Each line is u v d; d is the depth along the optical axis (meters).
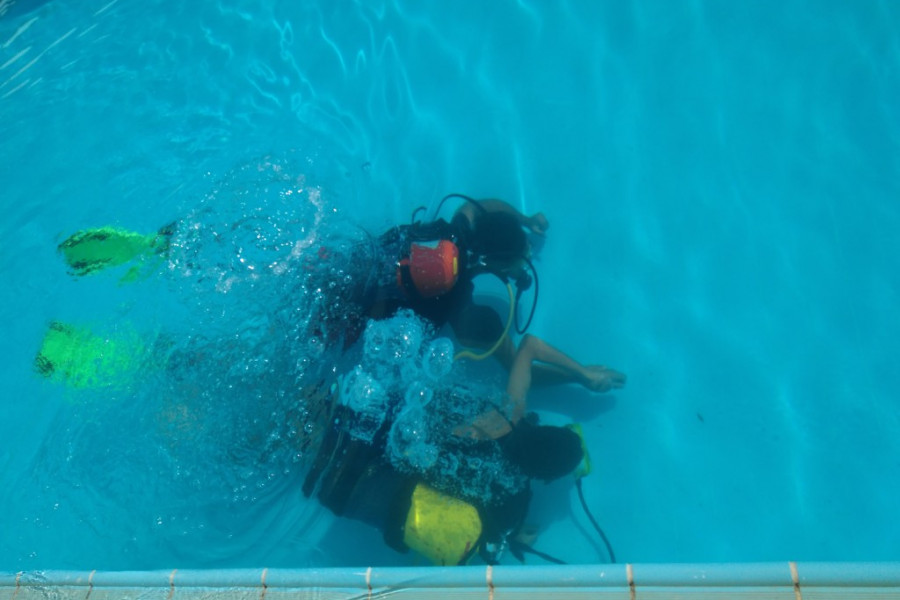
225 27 5.16
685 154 4.04
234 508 3.07
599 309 3.68
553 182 4.09
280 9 5.21
